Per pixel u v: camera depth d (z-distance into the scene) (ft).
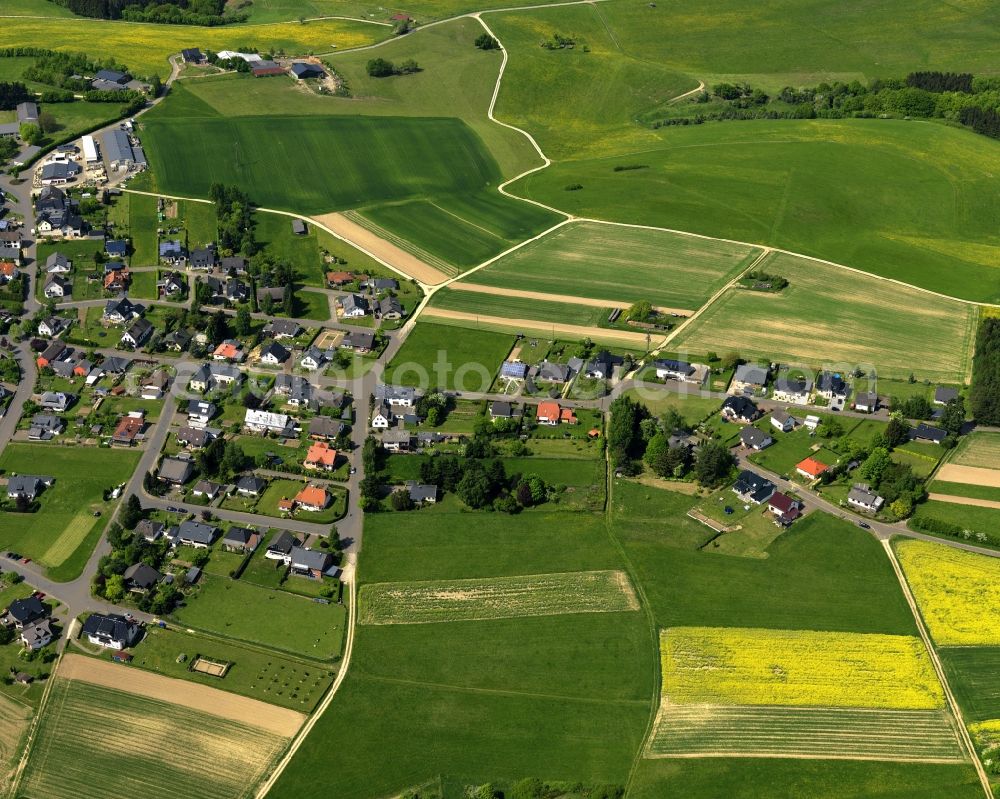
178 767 460.96
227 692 497.05
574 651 526.98
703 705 498.69
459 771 462.60
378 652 522.88
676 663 521.24
